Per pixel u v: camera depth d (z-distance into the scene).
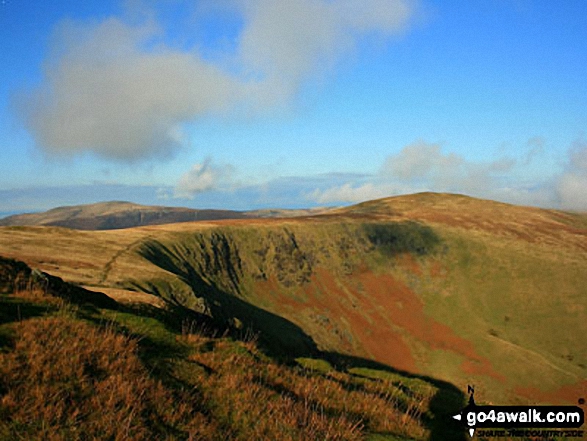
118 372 8.91
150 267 70.31
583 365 110.31
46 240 76.81
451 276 147.62
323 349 108.44
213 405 9.27
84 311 12.14
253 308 111.94
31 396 7.47
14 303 11.04
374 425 10.55
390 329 125.56
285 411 9.45
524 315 128.88
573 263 147.12
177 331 13.00
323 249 150.50
